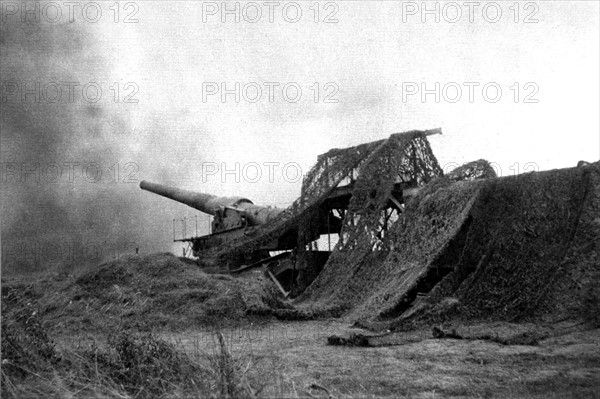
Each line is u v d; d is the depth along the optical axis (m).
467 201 24.11
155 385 8.84
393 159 34.16
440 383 11.31
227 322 22.98
